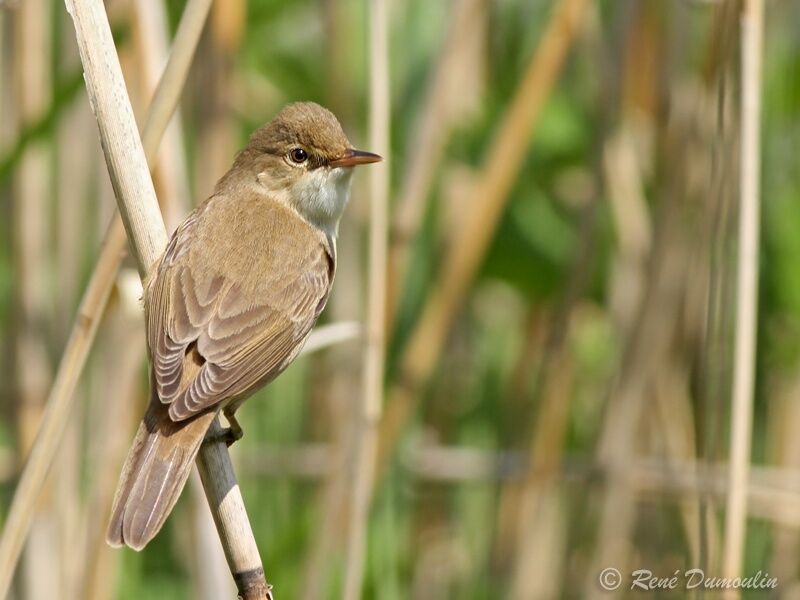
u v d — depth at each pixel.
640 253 12.15
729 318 9.96
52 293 11.55
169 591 11.65
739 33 9.17
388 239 11.28
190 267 8.09
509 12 12.87
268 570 10.59
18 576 10.45
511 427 12.45
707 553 9.41
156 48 9.05
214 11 10.59
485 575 12.15
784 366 12.49
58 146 11.35
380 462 10.88
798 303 12.15
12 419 11.09
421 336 10.96
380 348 9.64
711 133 10.31
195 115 11.59
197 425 7.32
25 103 10.70
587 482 11.86
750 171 8.93
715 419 9.70
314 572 10.56
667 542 12.24
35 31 10.68
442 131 10.89
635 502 11.77
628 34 11.34
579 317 13.20
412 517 12.36
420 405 12.43
